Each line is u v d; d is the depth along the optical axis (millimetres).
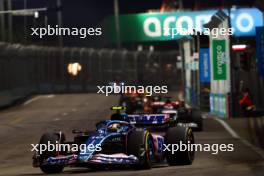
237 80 143000
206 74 148500
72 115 144375
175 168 51938
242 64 114750
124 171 49781
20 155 75625
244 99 126375
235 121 117188
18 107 186875
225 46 129500
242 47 125125
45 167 50688
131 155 48688
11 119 139125
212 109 147125
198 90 156625
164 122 64062
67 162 47875
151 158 50969
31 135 101875
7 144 89188
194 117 98625
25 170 58594
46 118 137875
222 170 49719
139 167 50000
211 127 106312
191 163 55469
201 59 148125
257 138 88125
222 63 129125
